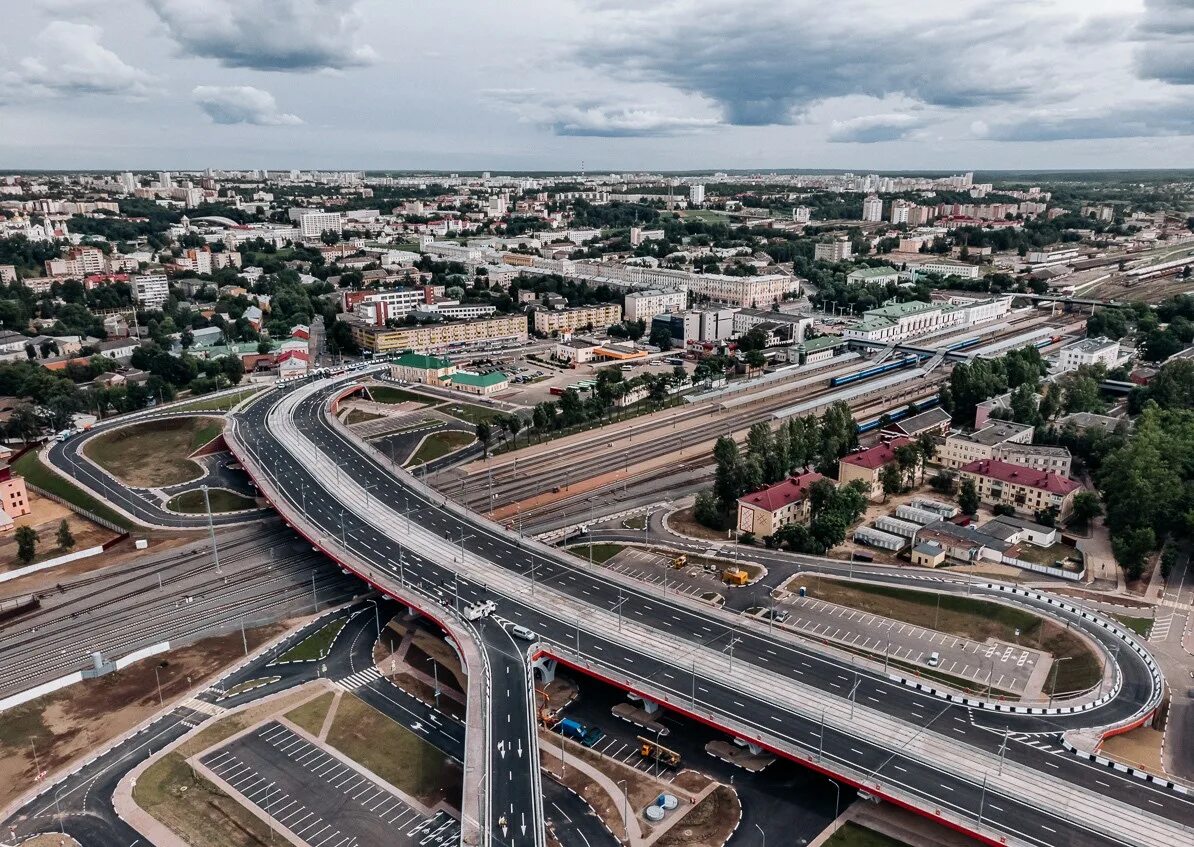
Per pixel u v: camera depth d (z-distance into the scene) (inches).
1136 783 5565.9
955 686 6939.0
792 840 5521.7
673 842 5531.5
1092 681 6815.9
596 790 6033.5
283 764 6437.0
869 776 5615.2
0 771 6437.0
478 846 5162.4
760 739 6008.9
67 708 7194.9
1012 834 5098.4
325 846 5610.2
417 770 6368.1
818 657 7126.0
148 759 6505.9
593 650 7199.8
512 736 6181.1
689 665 6978.4
